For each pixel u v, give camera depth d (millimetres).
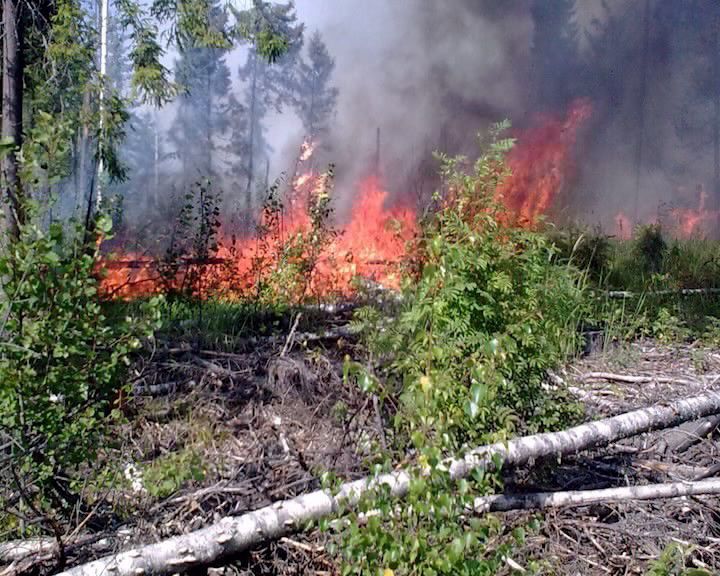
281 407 4930
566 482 4027
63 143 3377
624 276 9219
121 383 4027
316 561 3266
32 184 3279
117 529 3371
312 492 3621
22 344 3166
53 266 3158
